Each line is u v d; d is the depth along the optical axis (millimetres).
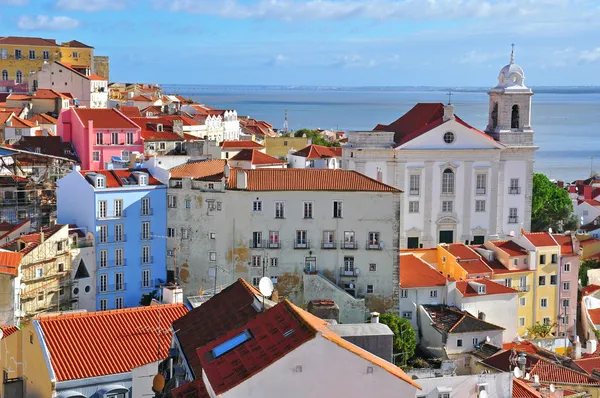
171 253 140250
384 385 49031
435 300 133875
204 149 195500
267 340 51344
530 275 144375
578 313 148375
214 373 50250
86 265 134000
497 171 178250
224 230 135125
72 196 139125
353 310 128625
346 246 133625
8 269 116125
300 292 134125
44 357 71000
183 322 69500
